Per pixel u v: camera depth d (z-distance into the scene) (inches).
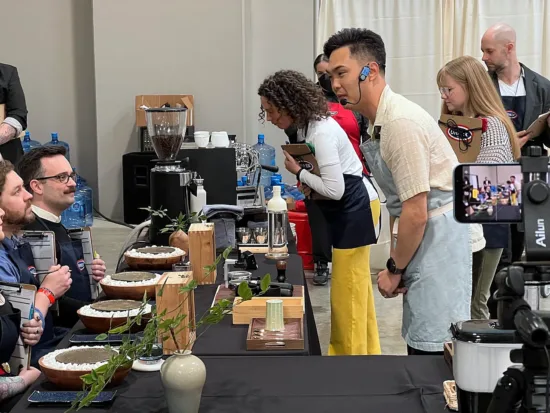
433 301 101.8
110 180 287.1
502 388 51.8
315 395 75.7
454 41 247.0
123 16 276.7
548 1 243.1
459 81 131.0
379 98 101.2
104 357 78.4
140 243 145.3
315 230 141.1
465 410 64.9
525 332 48.1
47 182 122.5
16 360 89.9
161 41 277.6
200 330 96.1
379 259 241.4
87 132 303.0
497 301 52.7
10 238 109.6
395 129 97.6
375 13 247.9
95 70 279.9
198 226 122.4
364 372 81.7
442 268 101.3
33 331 91.6
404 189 98.0
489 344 62.3
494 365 62.4
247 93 284.0
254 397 75.1
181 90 279.4
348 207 137.6
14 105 234.1
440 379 79.5
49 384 77.5
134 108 281.6
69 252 120.2
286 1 279.7
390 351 177.2
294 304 98.3
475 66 131.1
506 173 55.9
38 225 120.7
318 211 140.1
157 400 74.5
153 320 71.2
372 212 152.9
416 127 97.0
